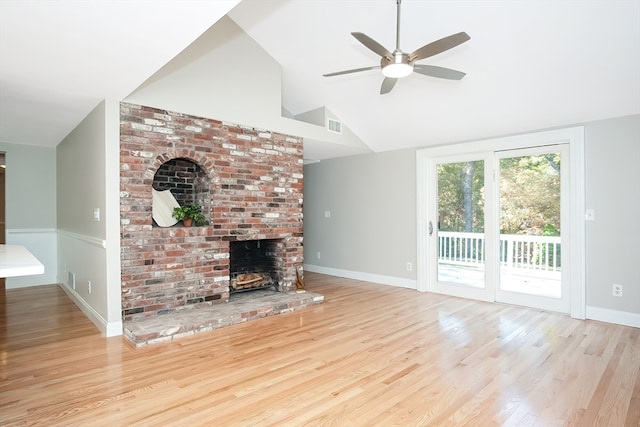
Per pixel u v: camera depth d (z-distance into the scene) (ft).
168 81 11.03
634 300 11.25
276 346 9.62
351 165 19.54
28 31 6.31
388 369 8.25
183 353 9.11
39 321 11.58
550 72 10.65
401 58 8.05
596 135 11.91
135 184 10.62
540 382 7.61
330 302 14.33
